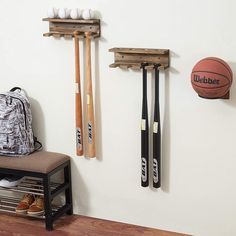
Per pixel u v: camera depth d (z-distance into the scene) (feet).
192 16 8.03
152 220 9.30
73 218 9.77
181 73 8.35
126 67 8.53
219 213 8.69
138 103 8.86
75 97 9.23
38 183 9.87
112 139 9.25
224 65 7.53
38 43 9.38
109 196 9.58
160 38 8.36
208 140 8.46
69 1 8.93
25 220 9.64
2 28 9.58
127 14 8.52
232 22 7.79
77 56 8.91
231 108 8.15
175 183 8.90
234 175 8.41
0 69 9.87
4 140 9.27
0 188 9.82
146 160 8.79
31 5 9.23
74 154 9.68
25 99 9.32
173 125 8.64
